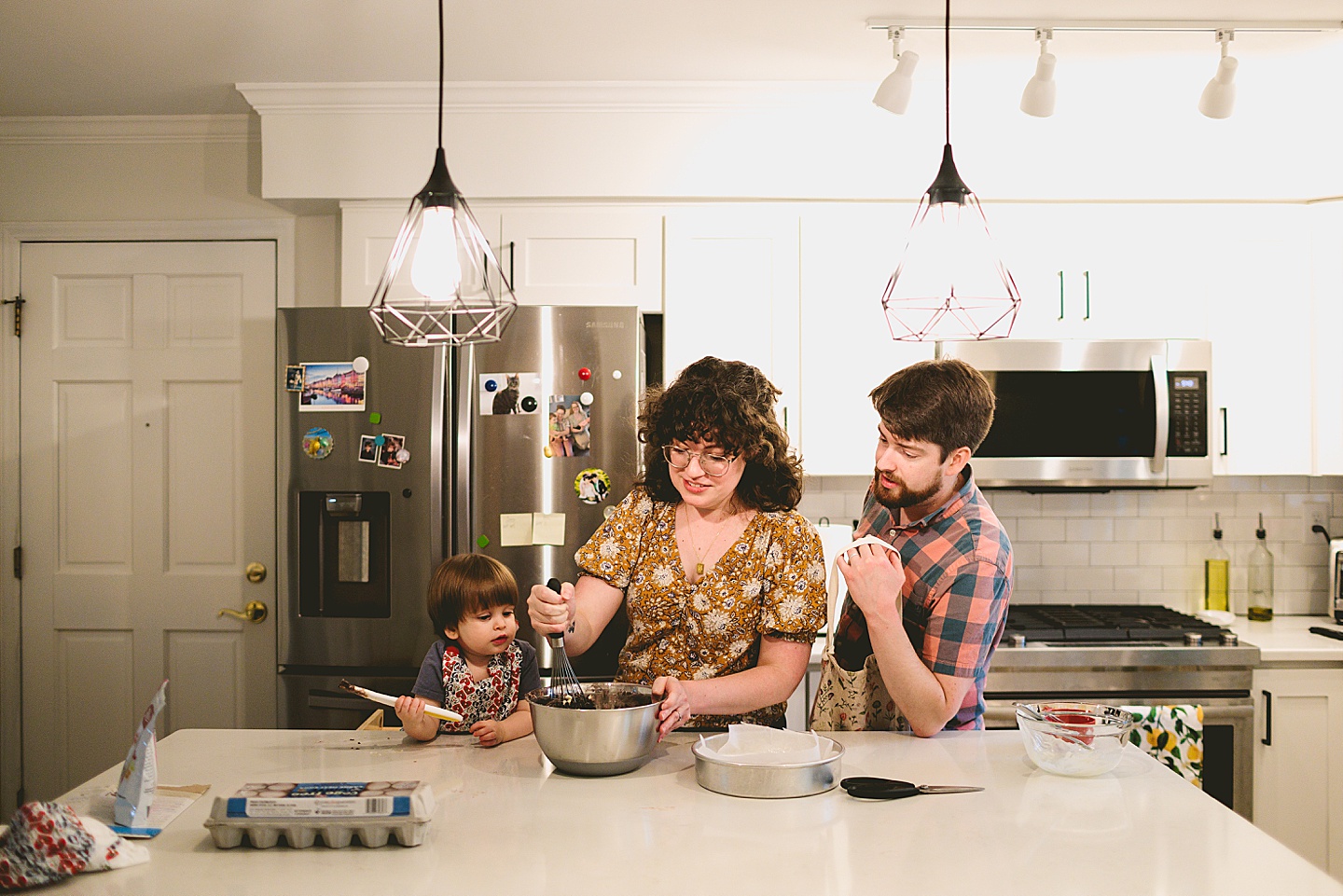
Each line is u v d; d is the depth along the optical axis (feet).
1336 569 10.46
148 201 10.80
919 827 3.94
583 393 9.05
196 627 10.70
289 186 9.88
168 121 10.68
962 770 4.63
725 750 4.52
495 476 9.02
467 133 9.88
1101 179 9.95
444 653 6.35
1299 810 9.25
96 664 10.72
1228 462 10.18
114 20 8.22
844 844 3.78
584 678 8.84
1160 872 3.54
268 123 9.89
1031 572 11.14
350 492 9.14
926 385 4.96
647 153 9.89
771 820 4.02
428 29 8.43
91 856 3.53
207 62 9.18
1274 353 10.25
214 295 10.80
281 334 9.20
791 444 10.10
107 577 10.72
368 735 5.35
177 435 10.77
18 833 3.46
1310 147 9.99
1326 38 8.41
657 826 3.95
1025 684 9.20
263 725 10.63
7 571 10.71
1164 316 10.21
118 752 10.68
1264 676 9.25
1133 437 9.96
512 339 9.06
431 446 8.99
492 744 5.09
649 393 5.46
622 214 10.09
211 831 3.80
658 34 8.55
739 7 8.01
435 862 3.64
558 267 10.08
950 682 4.91
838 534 10.07
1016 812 4.11
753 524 5.16
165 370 10.78
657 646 5.31
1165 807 4.17
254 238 10.78
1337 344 10.16
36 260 10.81
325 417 9.13
